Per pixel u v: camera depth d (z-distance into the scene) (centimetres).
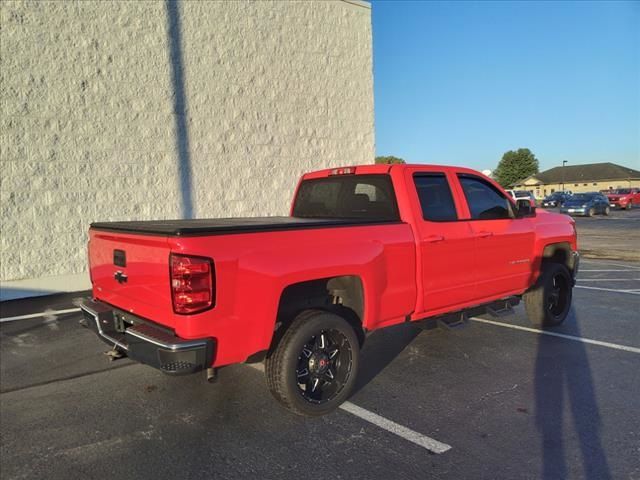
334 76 1160
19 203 759
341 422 387
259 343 354
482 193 551
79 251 819
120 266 391
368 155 1248
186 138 922
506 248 556
